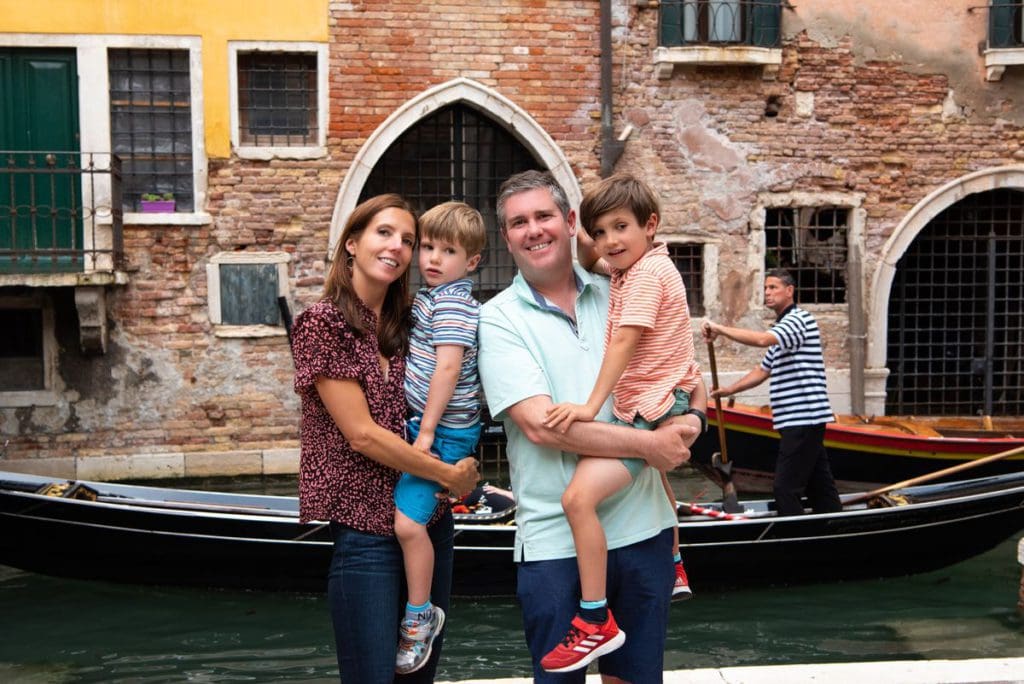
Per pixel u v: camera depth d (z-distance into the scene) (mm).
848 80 9945
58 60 8914
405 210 2346
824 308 10070
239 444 9211
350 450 2277
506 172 9852
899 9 9938
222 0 8969
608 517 2352
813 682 2971
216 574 5789
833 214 10133
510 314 2381
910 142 10031
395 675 2389
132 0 8844
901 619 5441
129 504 5918
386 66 9289
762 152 9898
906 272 10734
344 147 9258
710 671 3078
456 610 5621
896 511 5922
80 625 5285
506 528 5602
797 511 5973
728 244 9906
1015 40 9977
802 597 5859
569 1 9523
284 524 5602
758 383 6102
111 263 8766
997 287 10742
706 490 8477
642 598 2375
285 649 4961
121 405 9039
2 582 6012
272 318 9219
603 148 9625
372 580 2271
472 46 9422
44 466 8898
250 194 9156
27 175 8977
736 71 9805
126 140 9047
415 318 2414
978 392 10664
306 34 9125
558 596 2324
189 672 4664
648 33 9695
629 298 2383
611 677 2451
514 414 2314
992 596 5867
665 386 2406
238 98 9180
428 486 2311
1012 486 6297
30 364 9047
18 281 8328
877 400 10078
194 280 9117
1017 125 10094
